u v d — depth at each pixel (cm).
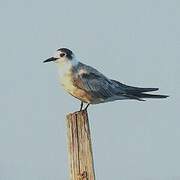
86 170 849
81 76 1323
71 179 857
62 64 1326
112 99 1377
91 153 859
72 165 858
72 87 1328
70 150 865
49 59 1330
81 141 862
